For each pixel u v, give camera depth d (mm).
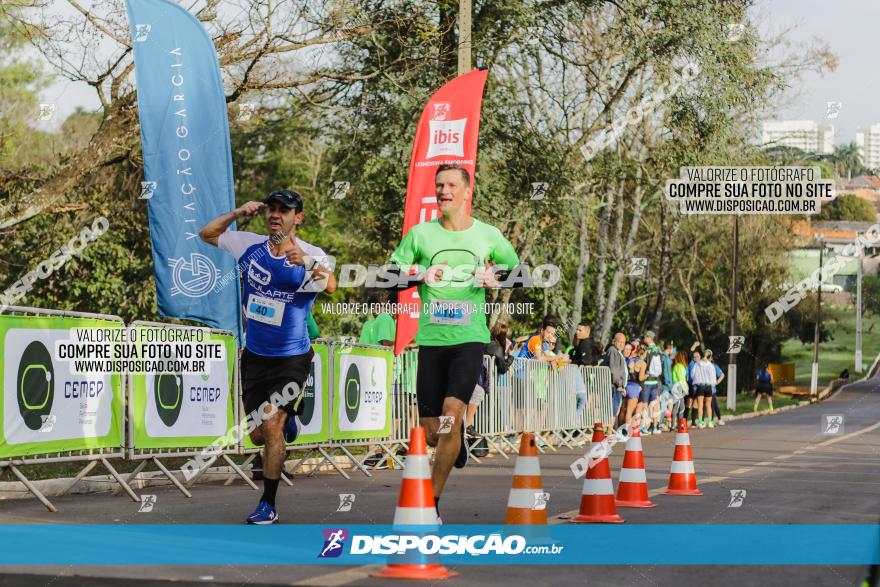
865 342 81375
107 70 17750
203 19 17656
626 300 46188
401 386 12695
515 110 22844
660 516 7449
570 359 18219
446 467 6340
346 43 21328
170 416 9180
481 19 22188
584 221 31234
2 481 8938
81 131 19906
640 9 22672
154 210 11094
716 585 4879
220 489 9812
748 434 21109
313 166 30312
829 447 16359
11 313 7500
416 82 21891
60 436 8000
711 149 24375
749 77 23797
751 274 52719
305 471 11820
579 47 23734
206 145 11242
